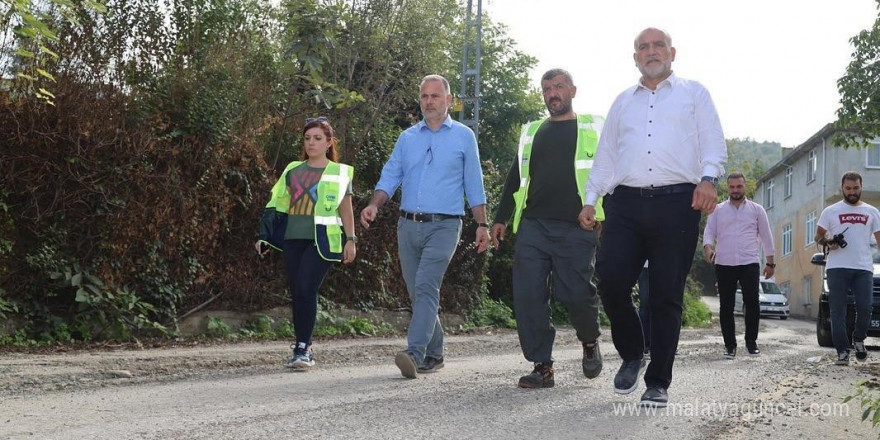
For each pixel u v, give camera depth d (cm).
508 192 662
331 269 1266
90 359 727
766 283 4084
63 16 820
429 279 672
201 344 963
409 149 703
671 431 431
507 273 1823
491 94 3497
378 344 1010
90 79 959
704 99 521
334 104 1362
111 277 948
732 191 985
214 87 1090
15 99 890
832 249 928
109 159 948
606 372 709
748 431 437
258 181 1130
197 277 1050
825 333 1239
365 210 705
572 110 628
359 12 1728
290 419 448
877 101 1792
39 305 905
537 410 490
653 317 514
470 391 570
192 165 1030
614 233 525
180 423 436
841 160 4216
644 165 515
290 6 1255
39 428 423
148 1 1051
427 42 1892
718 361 862
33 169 902
